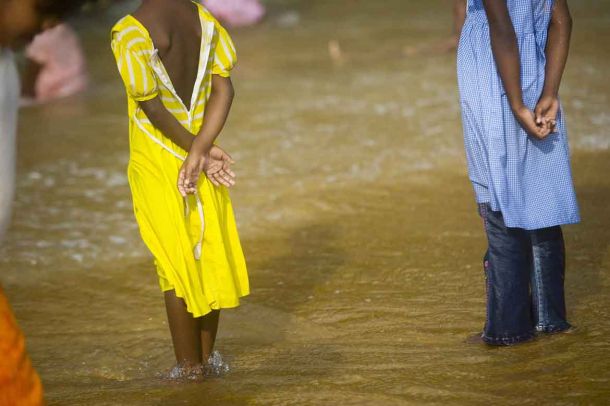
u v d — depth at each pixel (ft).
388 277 64.03
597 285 58.23
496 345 49.42
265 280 65.10
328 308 58.65
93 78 162.50
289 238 74.74
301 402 42.55
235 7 225.15
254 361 50.14
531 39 47.29
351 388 44.04
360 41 191.01
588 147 98.12
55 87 146.92
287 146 106.52
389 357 48.91
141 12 44.68
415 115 120.06
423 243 71.15
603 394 41.37
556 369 44.93
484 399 41.68
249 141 109.50
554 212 48.19
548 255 49.90
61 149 110.42
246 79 153.07
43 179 96.53
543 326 50.19
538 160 48.26
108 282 66.74
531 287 50.52
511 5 47.11
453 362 47.26
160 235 45.75
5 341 32.53
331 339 53.26
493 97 47.19
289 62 169.27
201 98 46.68
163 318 59.21
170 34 44.86
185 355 47.62
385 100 130.72
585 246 66.18
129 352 53.52
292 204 83.82
